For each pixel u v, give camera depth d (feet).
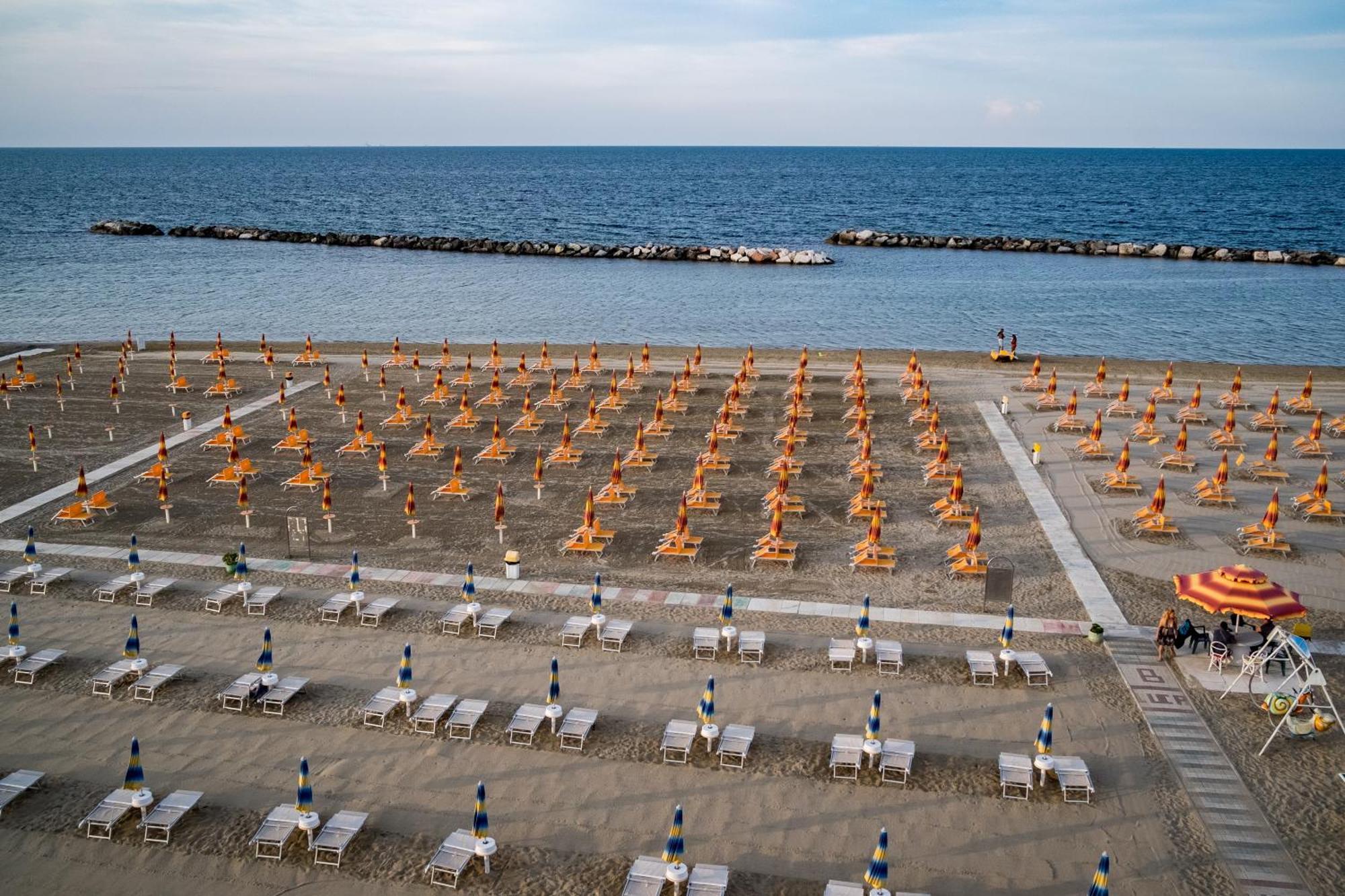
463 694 69.77
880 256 370.73
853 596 85.51
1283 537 97.60
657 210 563.48
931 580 88.48
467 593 81.05
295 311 254.68
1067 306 257.96
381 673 72.79
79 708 68.08
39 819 56.95
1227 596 72.08
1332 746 63.72
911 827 56.24
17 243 400.06
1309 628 71.97
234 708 67.87
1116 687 70.85
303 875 52.49
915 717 67.15
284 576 89.20
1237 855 53.93
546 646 76.69
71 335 223.51
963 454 125.08
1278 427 135.23
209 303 264.93
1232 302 263.08
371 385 162.81
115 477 116.06
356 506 106.93
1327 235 428.97
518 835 55.47
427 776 60.85
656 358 187.21
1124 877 52.29
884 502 108.17
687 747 61.82
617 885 51.70
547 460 122.62
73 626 79.56
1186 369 177.99
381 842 54.95
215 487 112.68
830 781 60.34
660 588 86.94
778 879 52.16
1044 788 59.57
